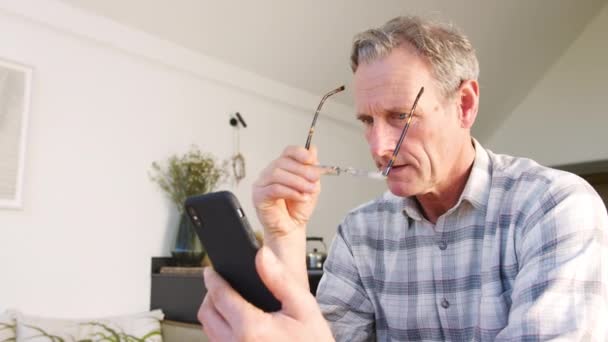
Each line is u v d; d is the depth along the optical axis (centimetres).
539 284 68
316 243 346
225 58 297
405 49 82
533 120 445
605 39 411
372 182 409
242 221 52
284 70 325
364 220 108
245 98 314
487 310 85
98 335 207
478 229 92
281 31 295
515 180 89
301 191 69
